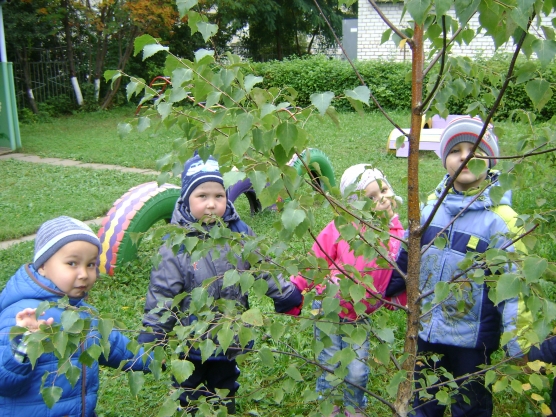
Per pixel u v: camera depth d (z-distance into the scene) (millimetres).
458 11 1350
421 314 2061
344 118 15375
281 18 26969
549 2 1372
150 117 1658
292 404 2955
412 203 1877
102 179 9844
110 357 2320
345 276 1893
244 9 23062
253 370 3537
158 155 11680
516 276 1465
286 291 2574
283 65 18453
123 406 3326
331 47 30438
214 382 2865
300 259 1882
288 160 1466
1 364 1942
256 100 1468
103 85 20375
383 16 1793
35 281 2203
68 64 19812
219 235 1866
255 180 1440
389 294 2781
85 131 15531
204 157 1657
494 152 2564
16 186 9430
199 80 1496
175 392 1867
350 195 1967
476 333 2570
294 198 1581
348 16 32156
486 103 2072
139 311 4535
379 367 2119
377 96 17047
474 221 2574
